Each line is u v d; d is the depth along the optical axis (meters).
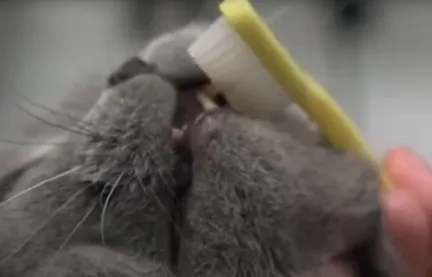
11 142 0.20
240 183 0.18
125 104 0.18
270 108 0.19
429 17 0.61
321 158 0.18
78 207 0.18
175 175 0.18
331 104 0.19
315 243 0.18
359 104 0.58
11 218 0.18
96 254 0.17
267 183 0.18
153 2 0.53
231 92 0.19
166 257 0.18
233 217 0.18
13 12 0.64
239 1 0.19
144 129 0.18
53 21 0.63
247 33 0.18
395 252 0.20
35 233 0.18
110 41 0.59
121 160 0.18
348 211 0.18
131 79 0.19
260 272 0.17
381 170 0.23
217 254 0.18
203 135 0.18
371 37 0.60
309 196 0.18
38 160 0.19
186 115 0.19
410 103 0.59
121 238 0.18
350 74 0.57
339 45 0.58
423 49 0.61
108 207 0.18
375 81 0.59
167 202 0.18
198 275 0.18
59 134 0.20
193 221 0.18
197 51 0.19
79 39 0.62
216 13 0.23
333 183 0.18
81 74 0.22
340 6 0.58
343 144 0.19
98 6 0.62
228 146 0.18
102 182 0.18
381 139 0.57
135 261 0.17
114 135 0.18
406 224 0.22
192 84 0.20
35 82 0.59
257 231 0.18
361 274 0.18
